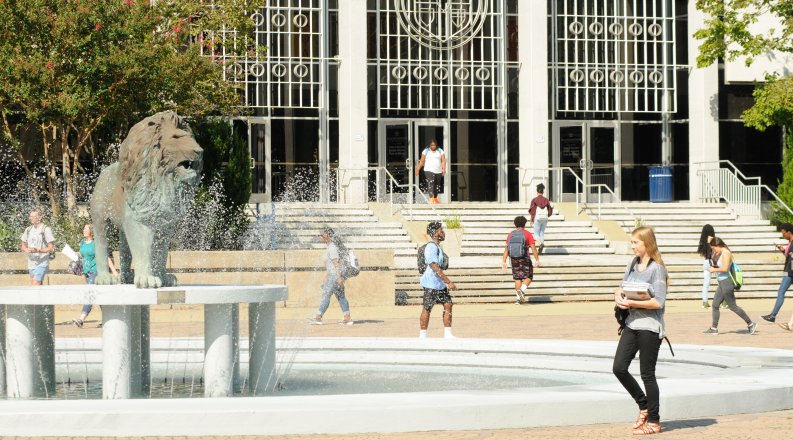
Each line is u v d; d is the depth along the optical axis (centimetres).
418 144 4700
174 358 1853
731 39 4338
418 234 3875
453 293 3350
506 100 4697
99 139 3834
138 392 1447
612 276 3547
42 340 1500
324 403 1175
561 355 1814
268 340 1516
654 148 4938
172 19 3550
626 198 4925
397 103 4612
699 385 1330
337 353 1873
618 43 4806
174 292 1369
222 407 1143
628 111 4825
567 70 4756
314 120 4556
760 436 1130
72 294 1365
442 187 4672
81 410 1123
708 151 4775
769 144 4903
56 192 3438
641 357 1165
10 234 3256
